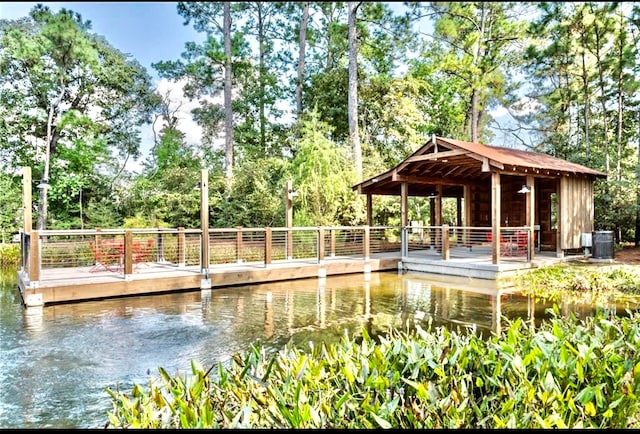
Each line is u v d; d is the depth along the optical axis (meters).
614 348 3.00
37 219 18.67
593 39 14.42
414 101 22.06
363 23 17.45
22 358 5.23
